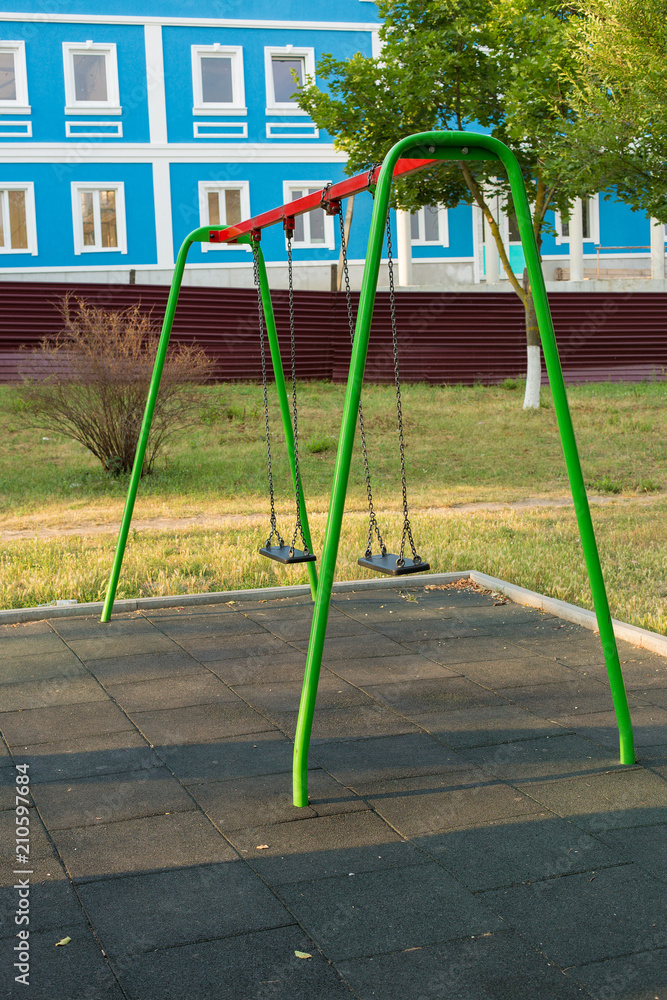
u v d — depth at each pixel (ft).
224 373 66.08
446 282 88.33
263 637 19.52
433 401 62.08
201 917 9.28
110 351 41.93
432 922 9.15
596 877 9.94
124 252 80.79
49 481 41.39
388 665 17.48
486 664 17.42
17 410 52.03
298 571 25.20
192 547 28.32
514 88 44.75
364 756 13.28
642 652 17.88
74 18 77.36
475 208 88.22
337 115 52.65
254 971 8.43
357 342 12.02
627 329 75.20
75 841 10.87
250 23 81.30
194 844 10.78
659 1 28.60
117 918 9.27
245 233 19.80
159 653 18.44
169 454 47.34
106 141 79.36
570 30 32.48
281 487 40.11
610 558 25.81
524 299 58.23
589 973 8.35
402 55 51.70
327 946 8.79
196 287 65.41
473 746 13.56
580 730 14.10
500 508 35.76
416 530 29.91
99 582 24.16
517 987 8.17
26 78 76.95
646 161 30.09
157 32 79.51
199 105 80.94
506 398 63.77
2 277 78.13
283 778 12.59
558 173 34.73
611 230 93.81
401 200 56.70
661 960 8.52
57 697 15.90
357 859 10.39
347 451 12.05
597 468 43.62
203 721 14.73
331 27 83.41
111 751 13.56
